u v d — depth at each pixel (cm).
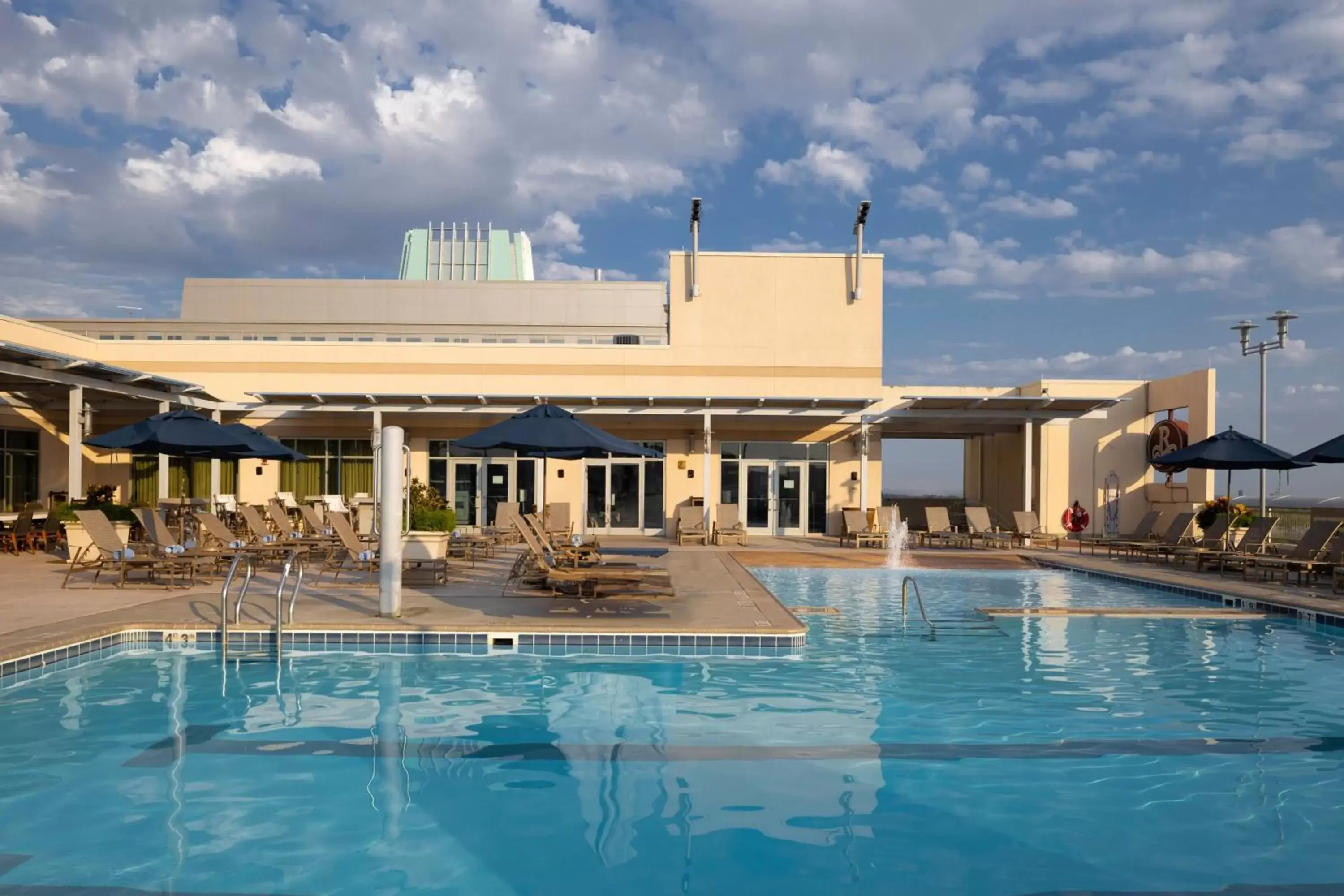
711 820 466
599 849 427
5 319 1927
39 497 2261
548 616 965
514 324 4322
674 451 2400
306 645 879
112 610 974
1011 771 544
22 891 372
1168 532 1786
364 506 1998
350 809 475
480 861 412
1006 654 895
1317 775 540
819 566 1638
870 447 2400
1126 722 653
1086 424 2519
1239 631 1038
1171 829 457
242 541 1465
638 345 2394
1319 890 388
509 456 2402
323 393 2042
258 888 380
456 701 697
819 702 702
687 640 883
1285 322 1909
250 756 558
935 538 2311
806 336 2402
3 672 732
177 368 2348
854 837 445
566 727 629
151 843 425
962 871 407
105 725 620
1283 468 1667
